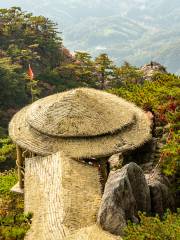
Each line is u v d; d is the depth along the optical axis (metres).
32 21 93.62
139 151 27.91
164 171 22.84
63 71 85.56
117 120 25.05
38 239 17.66
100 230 18.28
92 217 19.33
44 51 91.88
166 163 23.47
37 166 23.22
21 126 26.62
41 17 94.31
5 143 40.03
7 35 91.06
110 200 18.67
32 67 85.31
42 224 18.64
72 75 85.19
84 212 19.52
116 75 78.75
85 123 24.48
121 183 19.12
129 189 19.39
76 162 23.08
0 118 69.94
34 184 21.94
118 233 18.12
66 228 18.17
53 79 84.75
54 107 25.56
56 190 20.62
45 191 20.92
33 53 85.56
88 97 25.59
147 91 32.28
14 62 83.75
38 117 25.72
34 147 24.62
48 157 23.47
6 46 89.69
